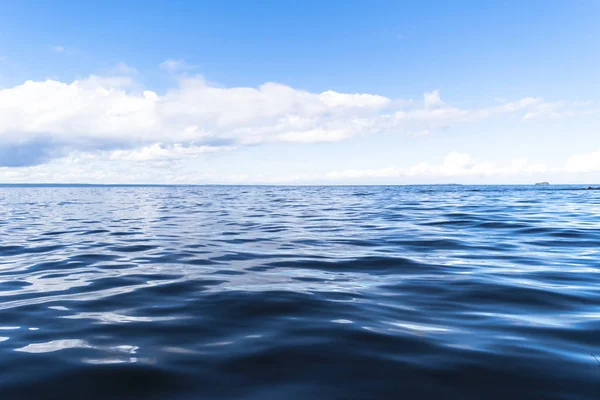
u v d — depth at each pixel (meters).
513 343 3.70
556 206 25.62
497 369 3.16
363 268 7.32
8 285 6.25
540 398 2.74
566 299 5.18
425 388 2.88
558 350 3.53
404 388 2.88
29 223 17.19
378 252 8.99
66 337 3.97
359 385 2.93
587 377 3.01
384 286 5.96
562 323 4.25
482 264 7.57
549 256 8.35
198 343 3.77
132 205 33.25
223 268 7.46
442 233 12.26
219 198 49.81
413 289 5.77
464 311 4.73
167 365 3.29
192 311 4.80
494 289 5.71
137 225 16.06
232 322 4.38
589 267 7.21
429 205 28.11
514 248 9.38
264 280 6.44
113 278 6.68
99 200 44.81
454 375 3.07
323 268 7.37
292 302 5.14
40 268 7.64
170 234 12.89
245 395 2.79
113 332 4.10
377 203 32.31
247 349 3.61
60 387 2.94
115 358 3.43
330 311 4.75
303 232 13.02
